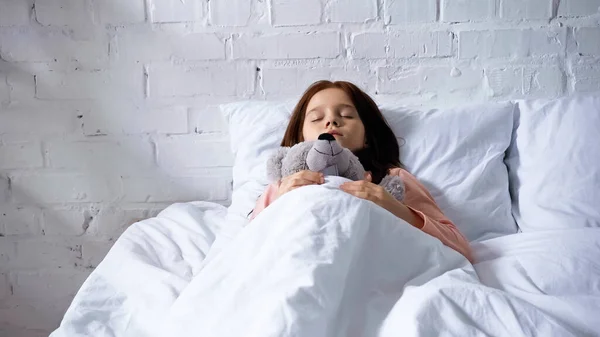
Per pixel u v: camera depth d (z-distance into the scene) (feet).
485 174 4.37
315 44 5.13
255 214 3.91
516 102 4.76
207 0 5.10
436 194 4.33
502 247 3.59
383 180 3.94
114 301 3.35
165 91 5.19
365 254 2.92
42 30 5.11
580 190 4.03
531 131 4.50
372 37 5.11
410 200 4.02
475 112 4.63
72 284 5.33
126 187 5.28
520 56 5.06
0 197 5.24
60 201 5.26
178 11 5.11
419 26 5.09
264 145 4.66
